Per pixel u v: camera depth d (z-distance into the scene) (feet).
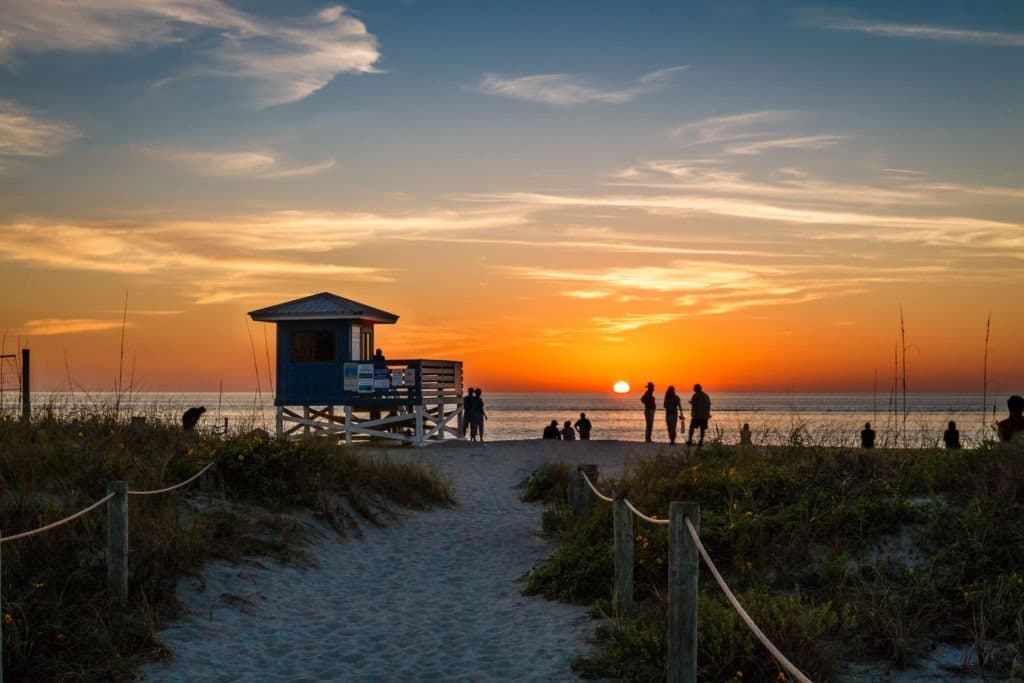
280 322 100.53
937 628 28.99
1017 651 26.58
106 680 26.58
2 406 53.88
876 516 36.65
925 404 582.35
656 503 43.34
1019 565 31.81
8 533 34.24
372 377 98.07
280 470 51.78
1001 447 42.57
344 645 30.99
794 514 38.17
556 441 96.58
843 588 32.27
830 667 25.63
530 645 30.68
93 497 40.47
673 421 91.97
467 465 80.79
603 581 36.55
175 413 61.36
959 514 35.73
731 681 24.57
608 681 26.53
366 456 68.64
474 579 41.70
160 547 36.60
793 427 66.90
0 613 25.09
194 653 29.45
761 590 31.96
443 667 28.48
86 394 58.49
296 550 42.96
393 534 51.57
